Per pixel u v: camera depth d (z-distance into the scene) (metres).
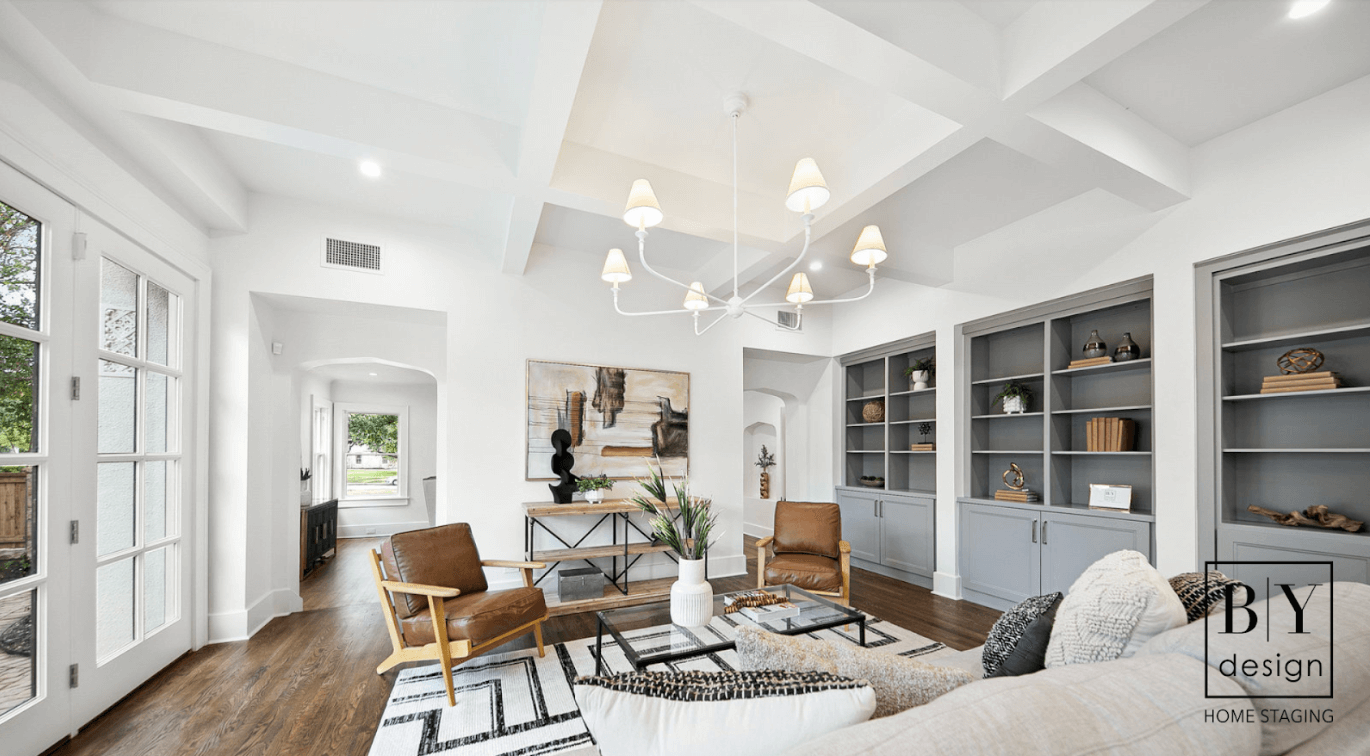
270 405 4.02
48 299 2.24
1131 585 1.40
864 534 5.79
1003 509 4.34
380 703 2.73
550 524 4.61
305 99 2.45
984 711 0.86
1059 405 4.15
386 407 7.76
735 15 1.83
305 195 3.79
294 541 4.23
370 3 2.10
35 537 2.20
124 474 2.77
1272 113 2.86
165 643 3.07
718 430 5.43
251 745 2.35
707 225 3.47
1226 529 3.03
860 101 2.72
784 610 3.04
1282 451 2.93
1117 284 3.62
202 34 2.27
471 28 2.22
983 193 3.76
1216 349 3.11
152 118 2.61
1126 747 0.86
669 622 3.79
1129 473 3.89
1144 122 2.91
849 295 6.06
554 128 2.41
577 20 1.81
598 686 1.02
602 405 4.86
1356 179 2.57
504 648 3.43
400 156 2.65
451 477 4.28
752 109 2.79
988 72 2.17
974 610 4.32
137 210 2.79
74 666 2.38
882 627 3.89
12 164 2.04
